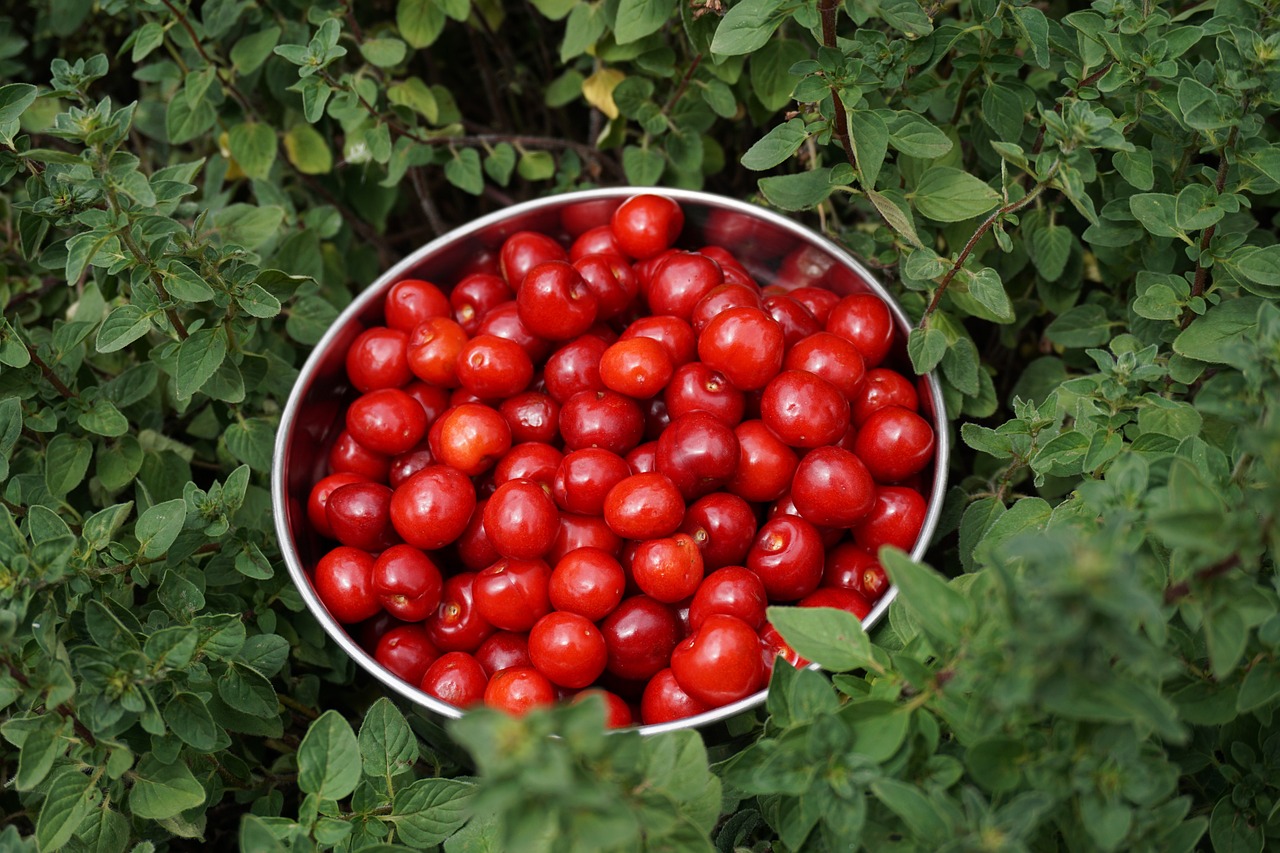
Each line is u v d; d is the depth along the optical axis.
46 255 0.54
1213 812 0.47
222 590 0.55
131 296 0.56
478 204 0.73
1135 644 0.40
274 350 0.60
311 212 0.63
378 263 0.70
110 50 0.72
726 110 0.60
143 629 0.50
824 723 0.43
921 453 0.53
